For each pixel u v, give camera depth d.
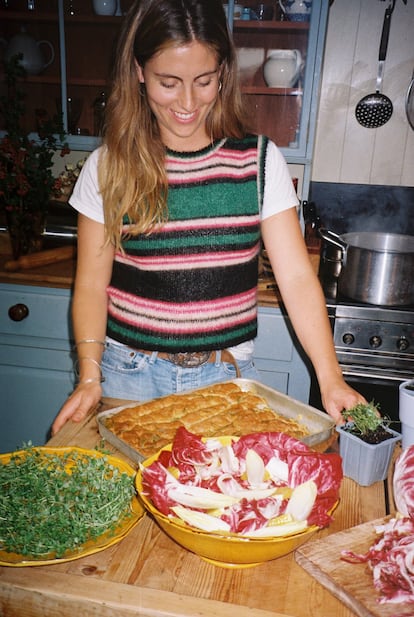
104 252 1.29
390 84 2.54
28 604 0.73
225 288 1.28
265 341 2.14
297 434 1.11
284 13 2.19
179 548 0.81
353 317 2.09
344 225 2.72
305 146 2.33
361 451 0.94
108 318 1.36
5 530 0.79
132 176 1.18
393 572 0.73
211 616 0.69
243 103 1.26
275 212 1.29
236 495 0.78
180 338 1.28
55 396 2.30
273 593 0.73
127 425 1.11
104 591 0.72
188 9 1.01
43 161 2.19
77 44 2.37
